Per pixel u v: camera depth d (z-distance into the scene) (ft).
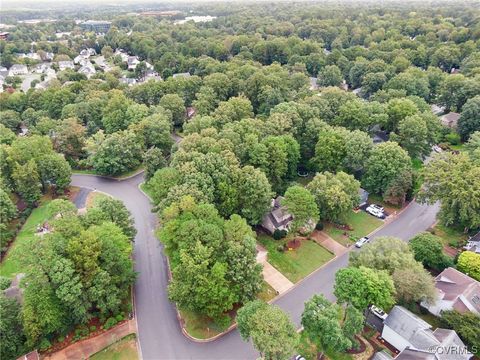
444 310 158.61
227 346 157.38
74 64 646.33
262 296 182.91
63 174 273.13
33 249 151.33
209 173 220.23
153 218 249.96
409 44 554.46
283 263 205.77
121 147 299.99
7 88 488.44
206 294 154.92
